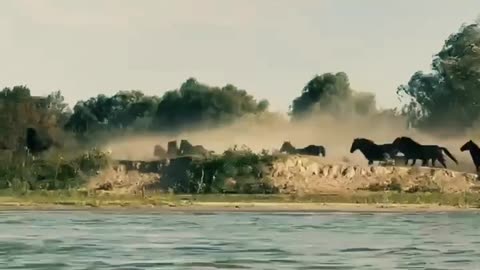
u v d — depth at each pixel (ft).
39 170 330.34
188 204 283.38
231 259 143.23
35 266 134.41
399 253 153.58
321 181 328.29
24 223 220.84
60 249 157.99
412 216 256.52
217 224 219.00
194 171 330.34
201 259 143.23
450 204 294.05
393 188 325.21
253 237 182.29
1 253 151.84
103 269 131.03
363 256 148.56
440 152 349.41
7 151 343.26
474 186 328.90
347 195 311.88
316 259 143.74
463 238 183.42
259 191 319.68
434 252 155.43
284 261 140.67
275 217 247.29
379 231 200.75
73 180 328.08
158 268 131.95
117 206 279.08
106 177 331.77
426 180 330.13
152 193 319.68
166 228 205.26
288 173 329.93
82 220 232.73
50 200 290.35
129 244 167.43
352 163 353.31
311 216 252.42
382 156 349.82
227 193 319.06
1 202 284.00
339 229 205.26
